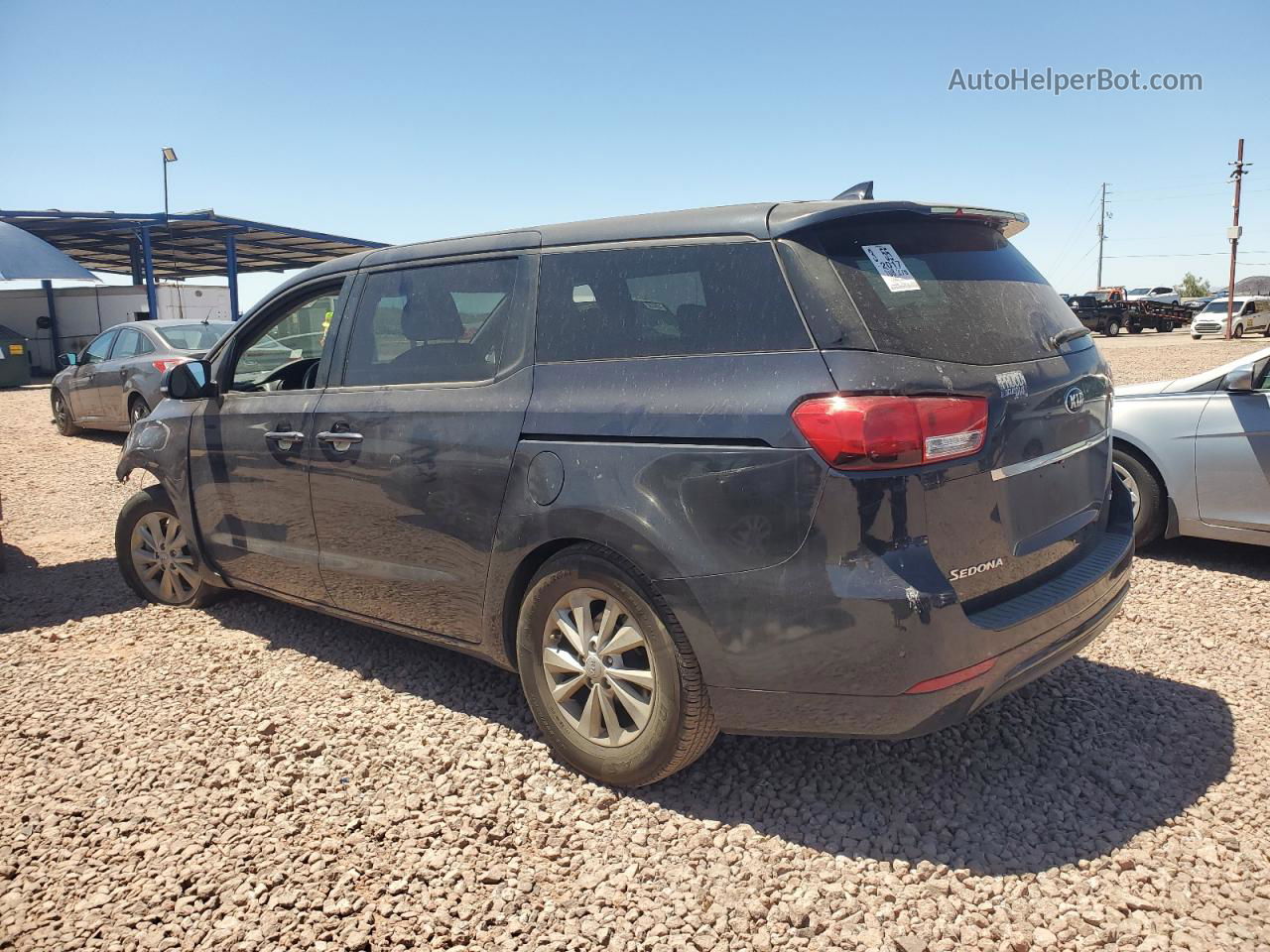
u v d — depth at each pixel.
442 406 3.53
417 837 2.95
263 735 3.64
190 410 4.81
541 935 2.51
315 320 4.41
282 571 4.36
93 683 4.18
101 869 2.82
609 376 3.09
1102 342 35.62
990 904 2.59
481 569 3.41
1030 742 3.47
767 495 2.68
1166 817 2.97
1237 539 5.45
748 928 2.53
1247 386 5.35
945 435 2.64
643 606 2.94
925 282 2.90
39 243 9.66
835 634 2.62
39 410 17.20
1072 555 3.22
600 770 3.17
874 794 3.15
